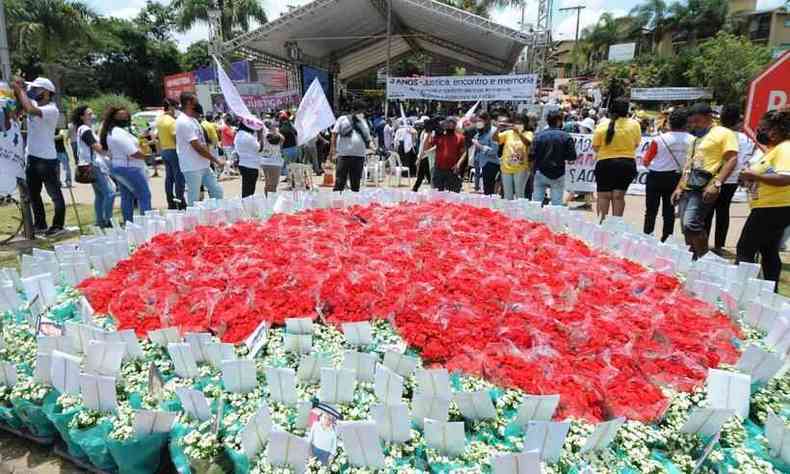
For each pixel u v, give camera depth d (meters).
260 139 10.04
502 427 2.23
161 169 15.16
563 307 3.24
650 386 2.41
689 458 2.08
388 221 5.12
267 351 2.84
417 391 2.39
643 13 56.41
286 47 19.92
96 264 3.94
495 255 4.12
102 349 2.50
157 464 2.33
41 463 2.57
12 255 5.96
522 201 6.02
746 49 37.72
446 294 3.30
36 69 30.36
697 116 5.23
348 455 2.01
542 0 14.71
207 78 21.47
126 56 42.56
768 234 4.17
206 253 4.13
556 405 2.15
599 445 2.05
